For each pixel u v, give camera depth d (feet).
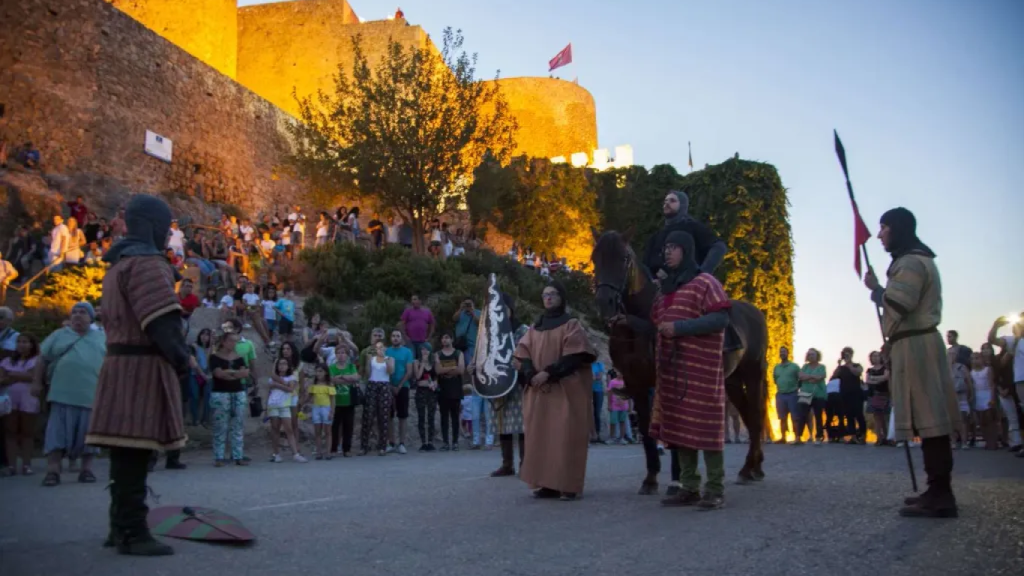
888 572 12.67
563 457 22.54
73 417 29.45
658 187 132.57
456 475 31.73
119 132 90.63
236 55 148.77
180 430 15.39
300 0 161.07
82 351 29.91
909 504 18.02
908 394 18.37
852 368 58.13
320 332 49.29
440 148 94.99
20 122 81.87
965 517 17.42
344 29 158.92
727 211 110.11
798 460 37.27
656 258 25.32
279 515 19.52
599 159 148.36
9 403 32.78
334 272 76.54
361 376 47.39
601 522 18.03
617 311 22.36
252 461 41.57
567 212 126.72
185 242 76.02
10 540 16.22
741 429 74.90
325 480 29.50
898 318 18.79
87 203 83.82
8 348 33.65
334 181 100.42
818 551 14.28
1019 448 44.04
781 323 109.29
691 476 20.61
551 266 105.19
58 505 22.35
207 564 13.91
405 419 48.55
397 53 101.35
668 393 20.35
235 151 109.29
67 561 14.11
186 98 101.04
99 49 89.04
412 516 19.22
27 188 75.36
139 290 15.07
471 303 55.11
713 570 13.08
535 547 15.20
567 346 22.86
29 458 33.53
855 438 57.82
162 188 96.07
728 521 17.66
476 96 99.09
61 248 62.64
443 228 103.96
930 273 18.63
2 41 82.07
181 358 15.02
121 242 15.65
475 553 14.73
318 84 158.71
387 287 77.20
